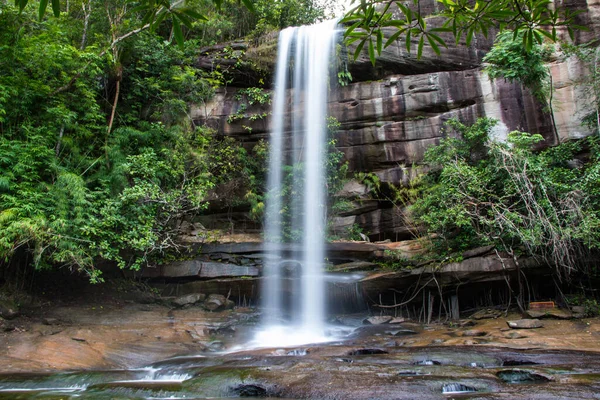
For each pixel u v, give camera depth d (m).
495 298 11.22
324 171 14.56
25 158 9.90
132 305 10.88
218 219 15.10
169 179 12.66
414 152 14.30
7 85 10.46
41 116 11.05
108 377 6.18
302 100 15.59
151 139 13.59
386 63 15.27
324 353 7.19
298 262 12.20
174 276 11.68
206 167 13.63
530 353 6.55
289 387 5.01
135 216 11.02
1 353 7.37
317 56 15.63
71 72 12.04
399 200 14.36
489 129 12.38
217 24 17.11
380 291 11.59
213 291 11.75
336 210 14.52
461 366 5.78
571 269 9.91
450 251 11.34
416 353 6.68
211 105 15.62
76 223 9.80
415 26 2.83
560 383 4.77
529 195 10.41
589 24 13.30
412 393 4.59
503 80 13.77
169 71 15.05
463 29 3.03
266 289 11.70
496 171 11.27
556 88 13.25
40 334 8.37
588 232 9.45
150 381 5.98
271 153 15.20
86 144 12.48
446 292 11.14
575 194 10.08
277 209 14.19
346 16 2.79
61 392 5.49
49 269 10.38
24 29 11.16
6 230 8.59
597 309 9.42
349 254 12.63
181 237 12.88
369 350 7.35
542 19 2.94
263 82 16.20
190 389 5.25
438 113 14.52
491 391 4.64
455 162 11.87
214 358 7.21
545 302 9.89
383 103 14.82
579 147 12.30
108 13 13.71
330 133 14.96
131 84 14.84
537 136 11.55
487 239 10.59
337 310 11.73
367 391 4.69
